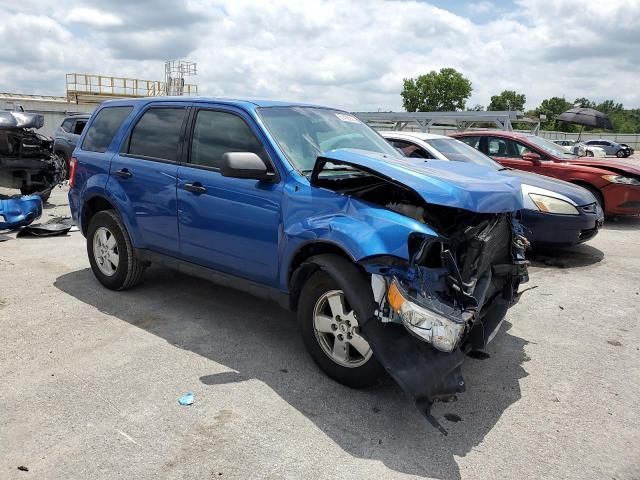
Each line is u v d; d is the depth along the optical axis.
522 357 4.32
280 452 2.96
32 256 6.80
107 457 2.88
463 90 84.38
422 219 3.48
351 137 4.63
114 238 5.27
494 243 3.86
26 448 2.94
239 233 4.14
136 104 5.27
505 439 3.18
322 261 3.56
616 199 9.44
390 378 3.81
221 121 4.44
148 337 4.39
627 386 3.88
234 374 3.81
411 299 3.10
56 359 3.97
